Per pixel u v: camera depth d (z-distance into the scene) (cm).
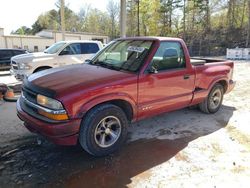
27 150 362
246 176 299
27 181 288
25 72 786
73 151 360
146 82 369
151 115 402
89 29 5609
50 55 834
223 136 416
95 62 435
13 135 413
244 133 429
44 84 333
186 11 3972
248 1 3388
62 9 1576
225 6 3794
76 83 322
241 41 3253
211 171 310
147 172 308
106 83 328
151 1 4006
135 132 432
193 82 455
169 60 411
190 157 345
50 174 303
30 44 3681
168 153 356
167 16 4169
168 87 406
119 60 407
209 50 3117
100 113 326
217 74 509
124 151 362
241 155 350
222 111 556
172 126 461
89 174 304
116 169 315
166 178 296
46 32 3969
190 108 572
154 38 402
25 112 340
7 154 350
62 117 298
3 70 1341
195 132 433
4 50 1342
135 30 4131
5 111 546
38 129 314
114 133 352
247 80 966
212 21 3894
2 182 286
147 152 360
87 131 319
